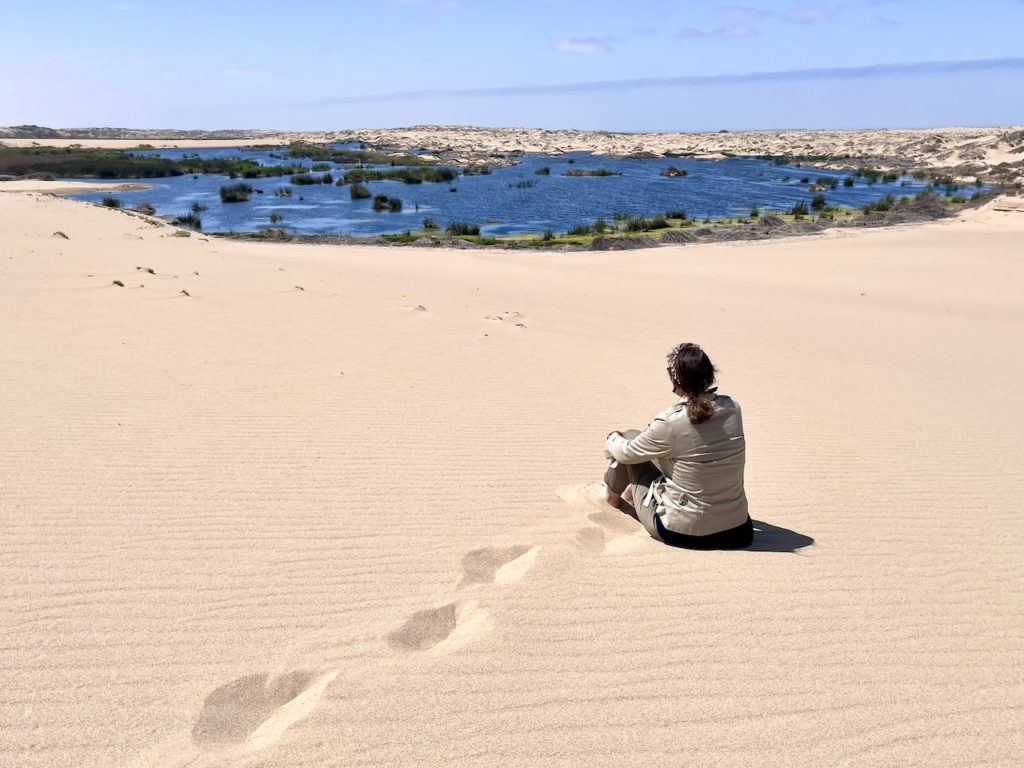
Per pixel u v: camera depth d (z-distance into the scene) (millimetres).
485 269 21500
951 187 54250
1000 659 3238
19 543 3926
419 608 3453
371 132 162125
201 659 3025
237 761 2477
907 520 4918
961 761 2609
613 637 3252
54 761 2473
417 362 8703
